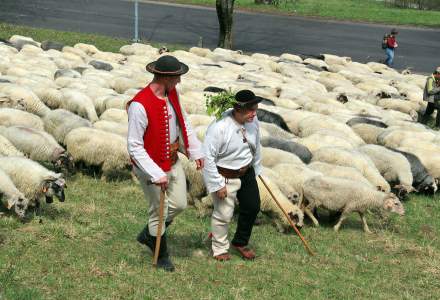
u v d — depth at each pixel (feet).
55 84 50.88
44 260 22.31
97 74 57.00
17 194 26.32
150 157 20.85
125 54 80.69
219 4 95.45
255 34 114.52
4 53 63.16
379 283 23.85
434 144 44.39
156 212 21.61
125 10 127.95
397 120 51.49
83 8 126.52
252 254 24.97
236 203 31.37
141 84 54.49
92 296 19.81
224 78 63.26
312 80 67.26
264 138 38.75
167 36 106.11
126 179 35.32
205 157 22.88
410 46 112.47
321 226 31.37
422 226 32.19
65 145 38.42
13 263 21.67
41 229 25.48
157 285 21.11
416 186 39.40
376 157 39.58
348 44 110.93
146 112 20.47
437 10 159.74
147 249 23.71
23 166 27.68
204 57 81.97
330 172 34.37
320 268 24.84
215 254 24.32
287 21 130.00
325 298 21.86
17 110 38.34
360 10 149.07
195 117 41.96
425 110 61.77
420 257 27.43
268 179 29.78
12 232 24.81
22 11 118.11
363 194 30.17
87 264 22.27
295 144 38.52
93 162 34.19
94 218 27.71
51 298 19.47
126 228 26.63
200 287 21.47
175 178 21.49
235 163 23.25
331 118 46.83
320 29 123.44
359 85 67.82
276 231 29.53
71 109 45.03
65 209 28.60
